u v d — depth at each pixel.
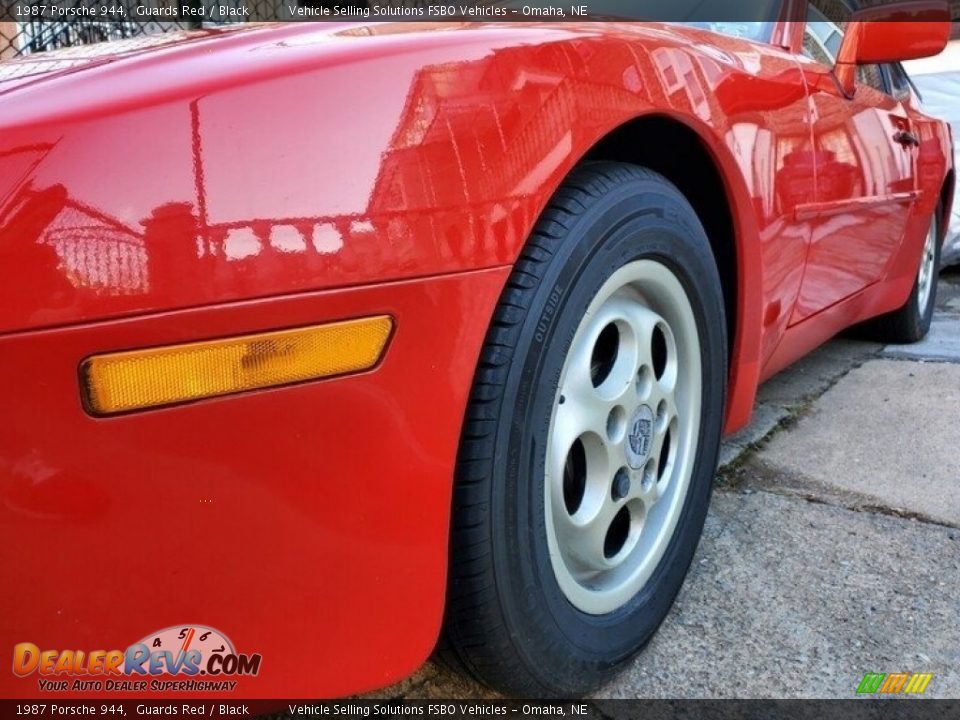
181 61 0.97
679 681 1.35
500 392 1.05
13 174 0.77
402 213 0.92
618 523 1.42
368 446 0.93
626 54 1.26
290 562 0.91
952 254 5.04
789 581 1.63
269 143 0.86
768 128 1.62
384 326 0.92
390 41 1.03
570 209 1.15
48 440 0.77
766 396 2.82
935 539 1.79
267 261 0.84
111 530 0.81
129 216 0.79
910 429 2.46
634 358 1.33
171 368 0.81
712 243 1.62
